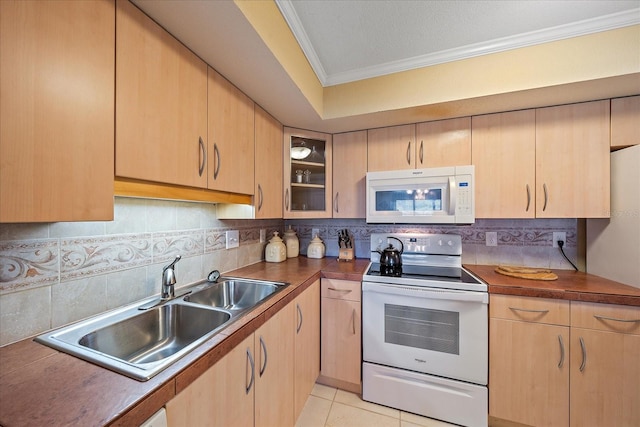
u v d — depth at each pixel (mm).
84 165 655
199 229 1465
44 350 719
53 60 594
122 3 752
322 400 1643
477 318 1410
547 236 1790
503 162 1607
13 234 752
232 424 837
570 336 1284
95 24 680
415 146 1815
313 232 2424
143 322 1005
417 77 1546
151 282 1184
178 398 626
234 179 1296
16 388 559
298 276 1561
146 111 826
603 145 1424
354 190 1985
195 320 1079
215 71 1161
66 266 876
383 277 1612
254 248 2004
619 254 1410
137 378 596
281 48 1134
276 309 1127
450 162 1722
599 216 1428
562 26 1249
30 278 787
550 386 1314
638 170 1301
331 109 1735
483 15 1192
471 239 1963
